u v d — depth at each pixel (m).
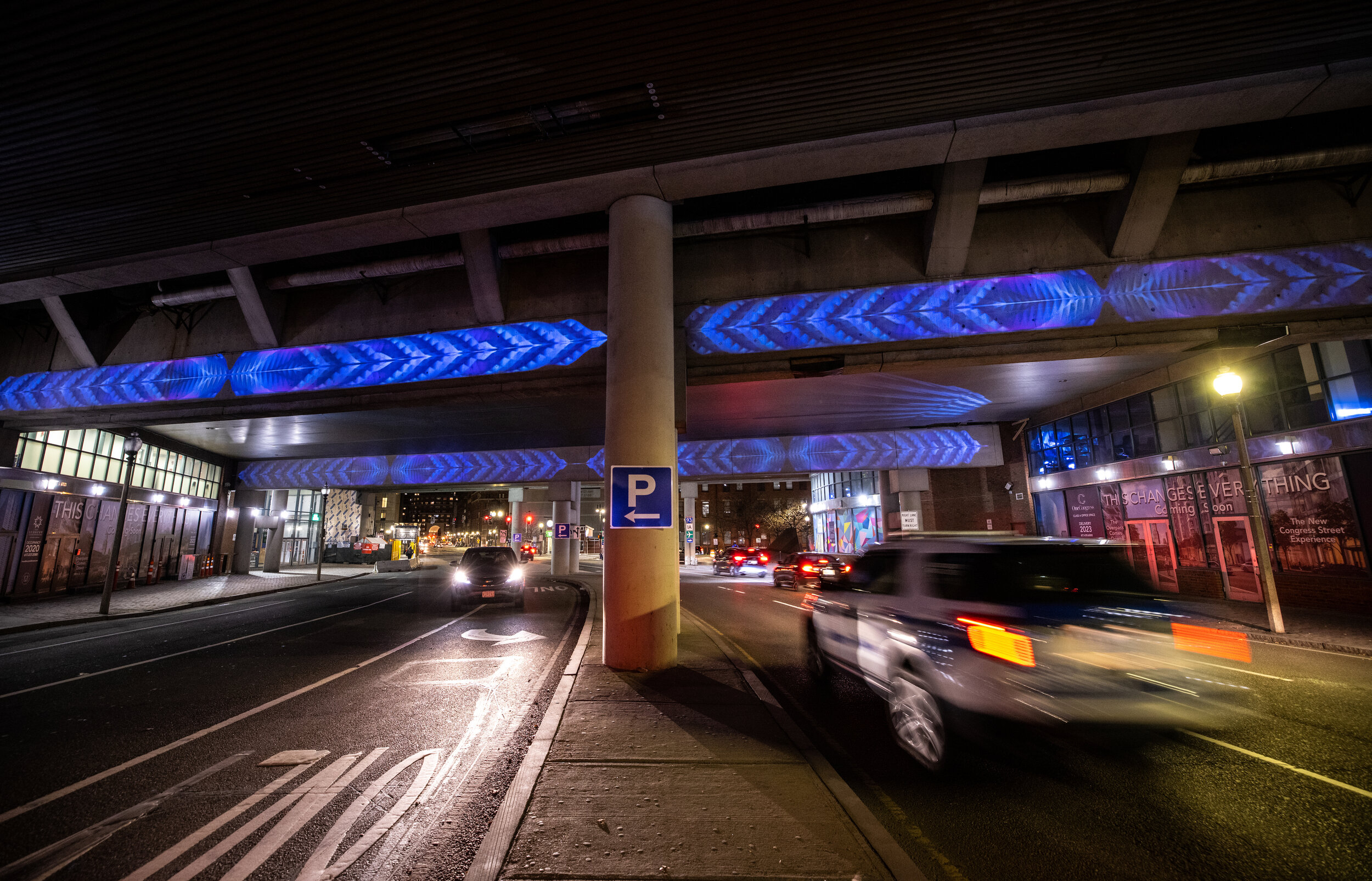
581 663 7.80
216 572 28.47
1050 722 3.60
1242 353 13.35
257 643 10.22
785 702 6.15
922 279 10.25
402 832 3.40
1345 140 9.02
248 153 7.24
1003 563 4.20
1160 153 8.71
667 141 7.33
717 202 10.31
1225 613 12.47
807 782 3.88
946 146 7.51
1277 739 4.96
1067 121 7.12
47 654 9.30
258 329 12.33
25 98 6.16
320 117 6.62
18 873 2.92
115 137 6.86
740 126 7.10
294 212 8.66
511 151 7.38
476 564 15.98
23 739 5.05
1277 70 6.53
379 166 7.60
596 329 11.12
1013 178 9.68
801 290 10.55
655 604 7.48
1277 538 13.15
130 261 9.88
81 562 19.30
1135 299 9.73
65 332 13.18
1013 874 2.92
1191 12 5.59
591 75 6.12
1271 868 2.97
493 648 9.59
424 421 19.23
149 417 14.16
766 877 2.75
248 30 5.39
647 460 7.79
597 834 3.16
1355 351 11.42
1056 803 3.74
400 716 5.76
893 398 18.05
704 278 10.82
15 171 7.44
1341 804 3.71
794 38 5.72
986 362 11.06
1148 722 3.60
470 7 5.21
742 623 12.66
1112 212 9.69
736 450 24.98
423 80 6.11
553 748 4.51
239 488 29.67
